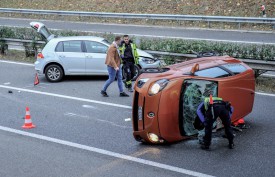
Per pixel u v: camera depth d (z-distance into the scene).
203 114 8.32
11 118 10.85
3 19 30.59
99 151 8.54
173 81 8.46
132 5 29.47
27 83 14.81
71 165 7.88
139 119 8.61
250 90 9.61
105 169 7.66
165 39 16.78
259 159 7.97
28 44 19.38
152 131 8.48
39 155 8.39
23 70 16.98
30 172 7.60
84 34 19.42
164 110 8.38
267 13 24.73
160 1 28.83
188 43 15.55
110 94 13.17
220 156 8.12
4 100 12.62
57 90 13.79
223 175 7.30
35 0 33.78
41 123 10.43
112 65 12.47
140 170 7.57
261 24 23.44
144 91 8.48
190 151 8.38
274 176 7.25
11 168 7.79
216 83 8.86
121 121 10.50
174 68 9.21
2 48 19.97
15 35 19.75
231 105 9.09
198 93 8.76
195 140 8.98
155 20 26.41
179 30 24.11
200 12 26.45
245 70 9.58
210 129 8.27
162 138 8.52
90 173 7.50
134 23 26.94
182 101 8.52
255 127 9.81
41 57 14.98
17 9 30.78
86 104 12.09
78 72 15.05
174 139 8.62
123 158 8.14
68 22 28.50
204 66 9.18
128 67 13.34
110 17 27.92
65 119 10.73
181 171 7.48
